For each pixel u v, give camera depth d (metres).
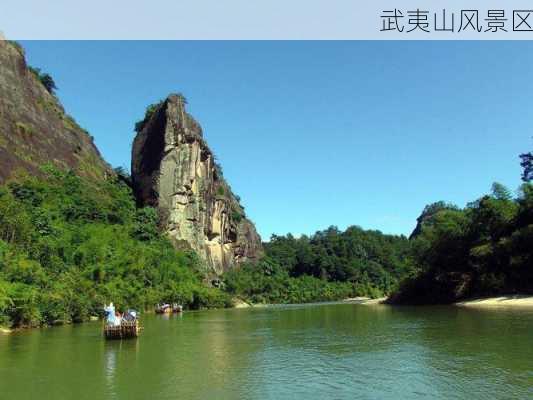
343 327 43.16
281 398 17.56
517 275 64.38
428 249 80.69
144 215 116.94
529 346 26.59
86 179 115.81
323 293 159.25
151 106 146.12
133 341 34.88
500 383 18.67
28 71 119.38
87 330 43.78
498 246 66.56
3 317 43.28
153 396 18.16
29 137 101.94
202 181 138.00
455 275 72.50
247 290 138.62
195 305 98.19
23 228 63.00
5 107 99.06
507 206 70.12
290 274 186.88
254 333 40.19
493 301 62.91
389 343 30.88
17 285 48.28
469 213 77.25
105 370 23.31
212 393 18.48
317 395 17.91
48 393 18.89
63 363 25.38
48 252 63.91
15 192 83.38
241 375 21.80
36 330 44.09
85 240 80.44
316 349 29.48
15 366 24.64
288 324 49.25
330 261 186.00
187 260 114.50
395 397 17.30
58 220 82.81
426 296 79.12
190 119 136.25
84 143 131.00
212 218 140.62
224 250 146.00
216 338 36.69
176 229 124.31
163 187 125.12
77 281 62.19
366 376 20.95
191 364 24.77
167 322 55.59
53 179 98.25
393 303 86.31
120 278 76.44
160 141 129.12
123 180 136.38
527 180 79.38
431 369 21.83
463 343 28.81
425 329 37.62
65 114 132.25
